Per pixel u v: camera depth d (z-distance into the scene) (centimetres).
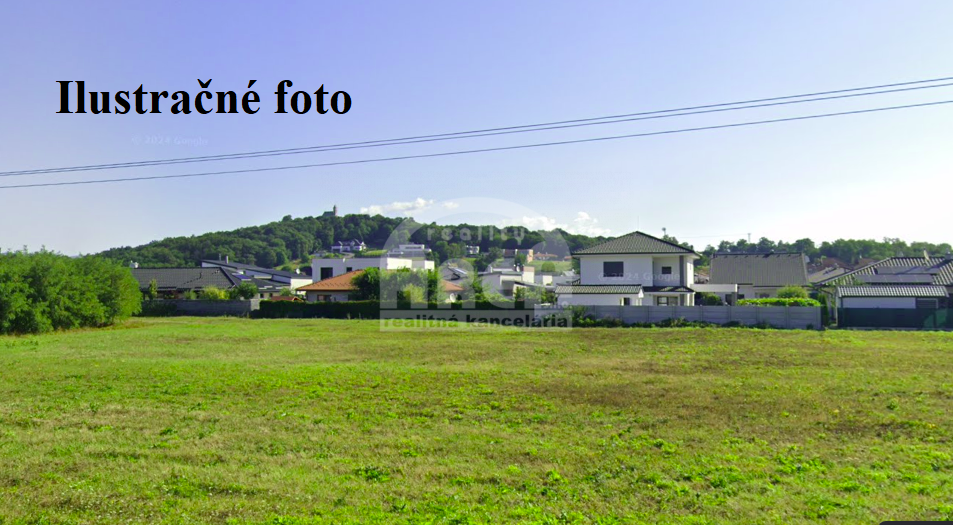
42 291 3050
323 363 1816
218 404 1198
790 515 625
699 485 723
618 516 632
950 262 4262
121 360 1881
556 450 871
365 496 690
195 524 605
